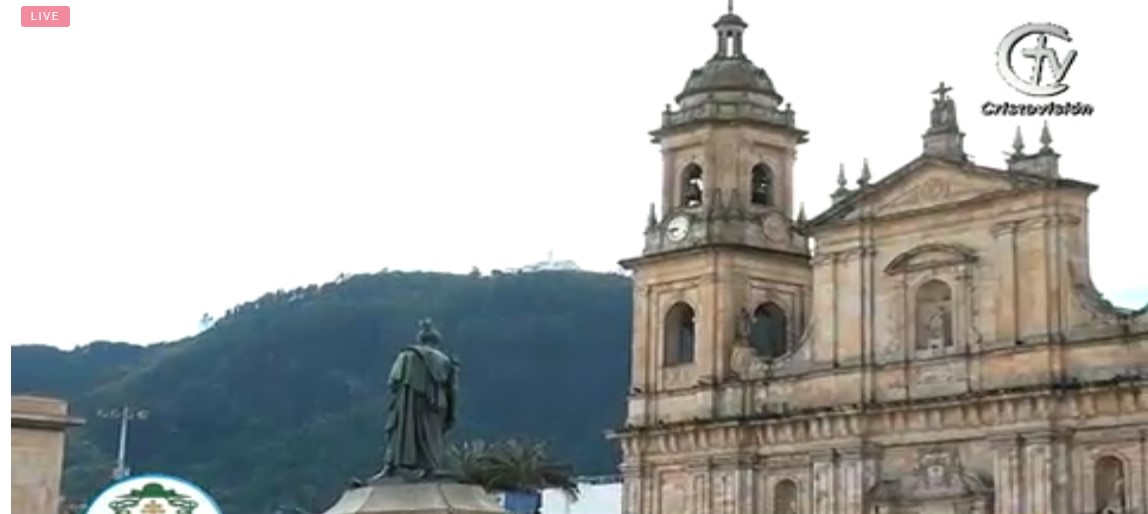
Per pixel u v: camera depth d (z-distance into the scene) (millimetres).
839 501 79812
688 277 88125
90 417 187375
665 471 87500
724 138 88500
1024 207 75625
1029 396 73250
